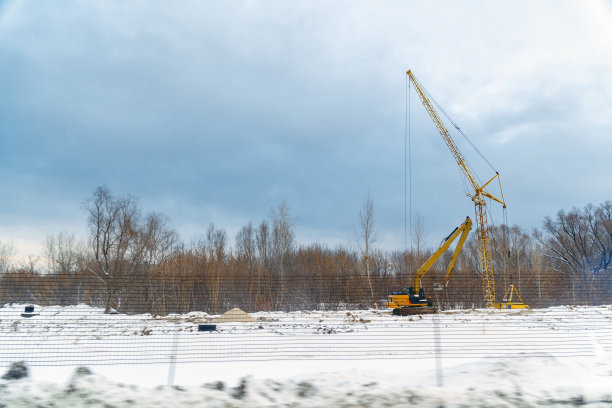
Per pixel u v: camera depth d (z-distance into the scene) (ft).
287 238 145.59
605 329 50.96
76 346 42.39
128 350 40.45
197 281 57.57
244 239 148.56
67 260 145.28
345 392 23.25
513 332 49.57
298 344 42.68
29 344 43.62
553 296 58.44
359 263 135.85
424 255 145.48
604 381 25.63
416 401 22.02
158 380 29.25
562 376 25.55
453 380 26.12
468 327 52.49
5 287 59.06
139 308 59.88
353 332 49.03
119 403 22.03
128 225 121.49
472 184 156.25
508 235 188.34
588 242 205.26
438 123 164.25
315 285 55.98
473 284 69.67
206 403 22.11
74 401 22.20
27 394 22.95
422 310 79.82
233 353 38.63
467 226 104.42
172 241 130.52
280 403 22.13
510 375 25.44
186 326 52.54
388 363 34.65
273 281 56.13
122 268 106.93
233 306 55.72
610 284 55.77
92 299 61.57
